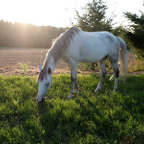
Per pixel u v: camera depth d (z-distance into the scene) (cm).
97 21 718
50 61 327
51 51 332
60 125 245
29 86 423
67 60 362
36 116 278
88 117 275
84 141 211
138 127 231
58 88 415
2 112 280
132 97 360
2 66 1095
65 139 217
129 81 508
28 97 357
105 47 401
